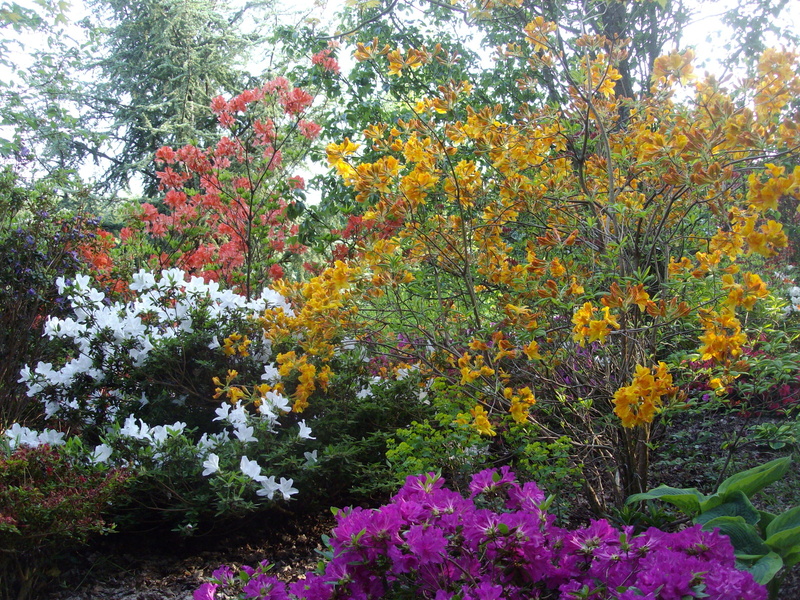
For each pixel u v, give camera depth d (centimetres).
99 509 281
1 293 476
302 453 361
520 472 303
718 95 306
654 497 250
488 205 359
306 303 358
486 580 181
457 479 309
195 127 1578
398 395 393
